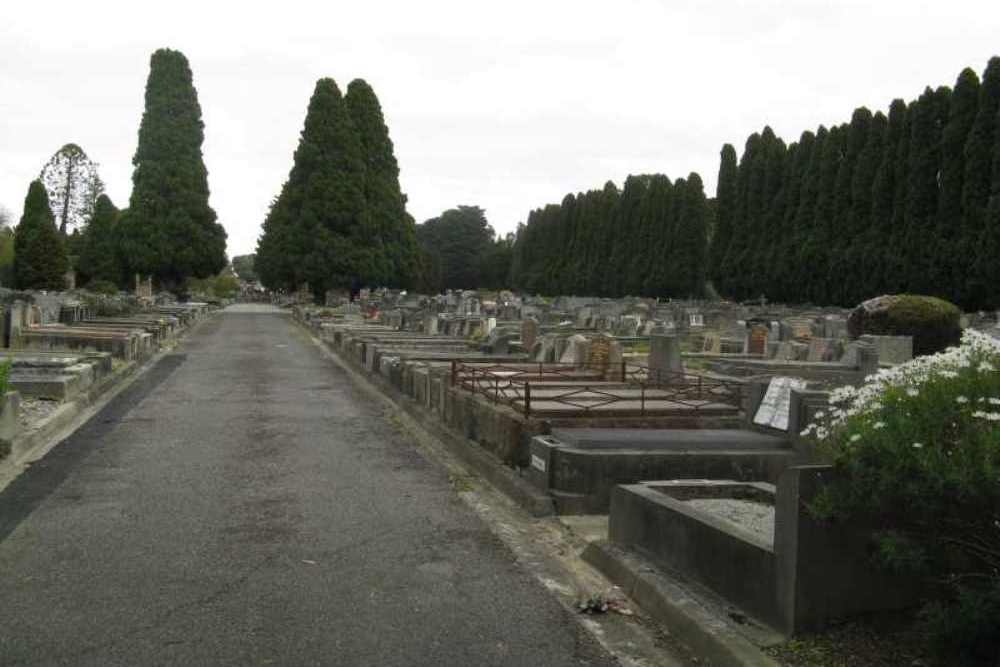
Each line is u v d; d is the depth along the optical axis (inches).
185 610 217.8
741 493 287.1
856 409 199.3
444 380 510.9
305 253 2464.3
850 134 1941.4
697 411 408.8
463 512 324.5
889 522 186.1
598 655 197.3
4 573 244.7
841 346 778.8
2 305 1213.7
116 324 1163.9
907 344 738.2
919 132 1672.0
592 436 351.6
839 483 190.1
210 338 1363.2
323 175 2459.4
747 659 181.9
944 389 174.9
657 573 238.1
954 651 165.5
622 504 268.4
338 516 313.0
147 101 2443.4
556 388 481.4
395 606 224.5
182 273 2508.6
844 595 194.7
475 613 221.5
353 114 2581.2
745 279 2278.5
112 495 338.0
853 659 179.5
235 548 270.8
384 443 471.2
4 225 4379.9
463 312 1676.9
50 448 436.1
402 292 2630.4
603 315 1470.2
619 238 3068.4
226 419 540.4
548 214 3912.4
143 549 268.2
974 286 1517.0
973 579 178.5
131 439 464.4
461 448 433.4
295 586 237.1
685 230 2691.9
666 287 2719.0
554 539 293.9
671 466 333.1
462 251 4825.3
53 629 204.5
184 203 2438.5
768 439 356.8
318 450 444.1
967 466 155.6
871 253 1769.2
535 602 231.0
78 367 624.7
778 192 2251.5
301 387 730.8
